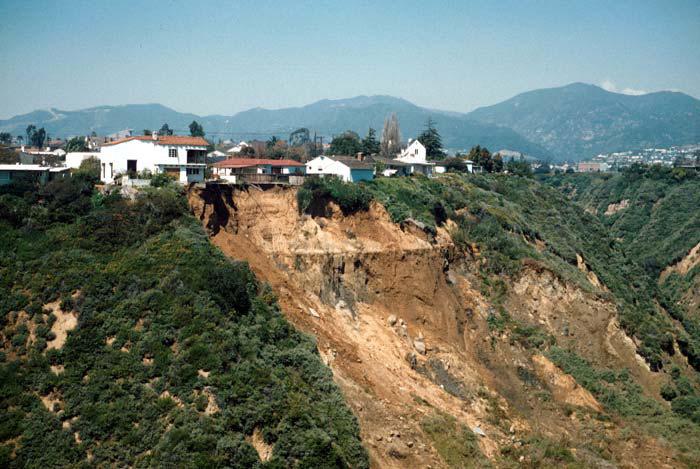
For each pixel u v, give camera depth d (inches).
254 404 1528.1
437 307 2518.5
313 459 1485.0
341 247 2422.5
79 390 1509.6
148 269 1774.1
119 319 1641.2
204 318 1659.7
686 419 2527.1
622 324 2851.9
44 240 1844.2
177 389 1514.5
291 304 2089.1
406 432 1803.6
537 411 2343.8
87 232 1882.4
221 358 1582.2
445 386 2235.5
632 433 2327.8
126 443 1433.3
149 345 1587.1
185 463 1381.6
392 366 2137.1
